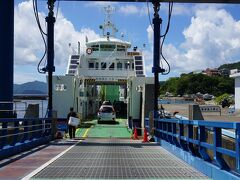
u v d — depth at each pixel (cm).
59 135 2194
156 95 2161
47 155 1421
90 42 3694
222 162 884
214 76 17188
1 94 1820
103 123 3319
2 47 1830
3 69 1830
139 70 3325
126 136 2498
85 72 3403
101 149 1650
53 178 952
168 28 2102
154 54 2134
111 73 3409
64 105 2962
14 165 1163
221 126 837
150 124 2166
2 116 1758
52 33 2119
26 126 1555
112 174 1016
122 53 3572
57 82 2973
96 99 4547
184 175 1002
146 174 1017
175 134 1455
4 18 1836
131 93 2988
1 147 1277
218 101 7906
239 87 5147
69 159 1316
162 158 1355
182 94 17100
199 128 1060
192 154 1178
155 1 2077
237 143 751
